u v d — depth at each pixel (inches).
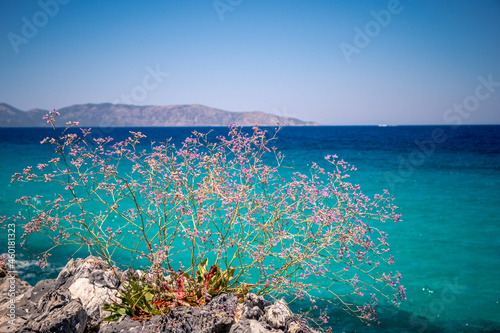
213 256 383.9
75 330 168.7
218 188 184.4
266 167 202.7
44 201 696.4
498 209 684.7
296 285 195.0
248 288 207.2
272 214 194.7
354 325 283.4
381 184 976.3
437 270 392.5
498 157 1822.1
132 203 649.6
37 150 2299.5
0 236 497.7
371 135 5295.3
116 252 441.4
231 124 201.5
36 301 203.9
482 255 438.0
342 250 194.2
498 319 293.3
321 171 201.9
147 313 184.5
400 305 317.4
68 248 466.9
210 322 166.1
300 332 168.2
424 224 580.7
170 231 314.0
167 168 195.6
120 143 187.3
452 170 1300.4
